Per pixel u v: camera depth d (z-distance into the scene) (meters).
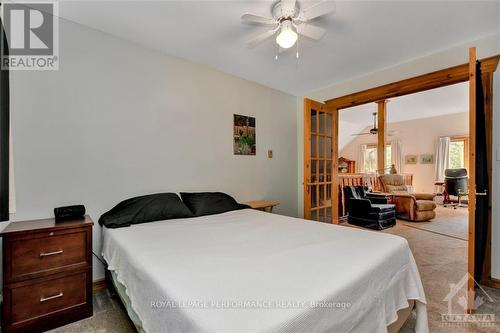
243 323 0.76
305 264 1.21
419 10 1.91
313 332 0.84
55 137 2.00
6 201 1.78
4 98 1.78
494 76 2.25
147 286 1.12
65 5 1.88
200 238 1.67
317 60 2.82
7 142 1.79
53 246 1.65
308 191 3.17
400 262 1.48
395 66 2.96
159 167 2.60
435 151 7.36
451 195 6.80
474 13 1.94
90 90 2.18
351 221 4.80
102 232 2.13
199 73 2.94
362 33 2.24
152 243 1.56
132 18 2.04
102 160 2.23
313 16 1.77
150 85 2.54
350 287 1.04
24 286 1.55
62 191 2.04
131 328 1.63
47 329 1.60
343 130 8.38
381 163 5.31
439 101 5.48
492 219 2.23
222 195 2.94
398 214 5.24
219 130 3.14
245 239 1.65
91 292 1.79
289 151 4.13
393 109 6.38
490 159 2.24
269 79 3.46
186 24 2.13
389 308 1.29
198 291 0.94
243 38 2.36
